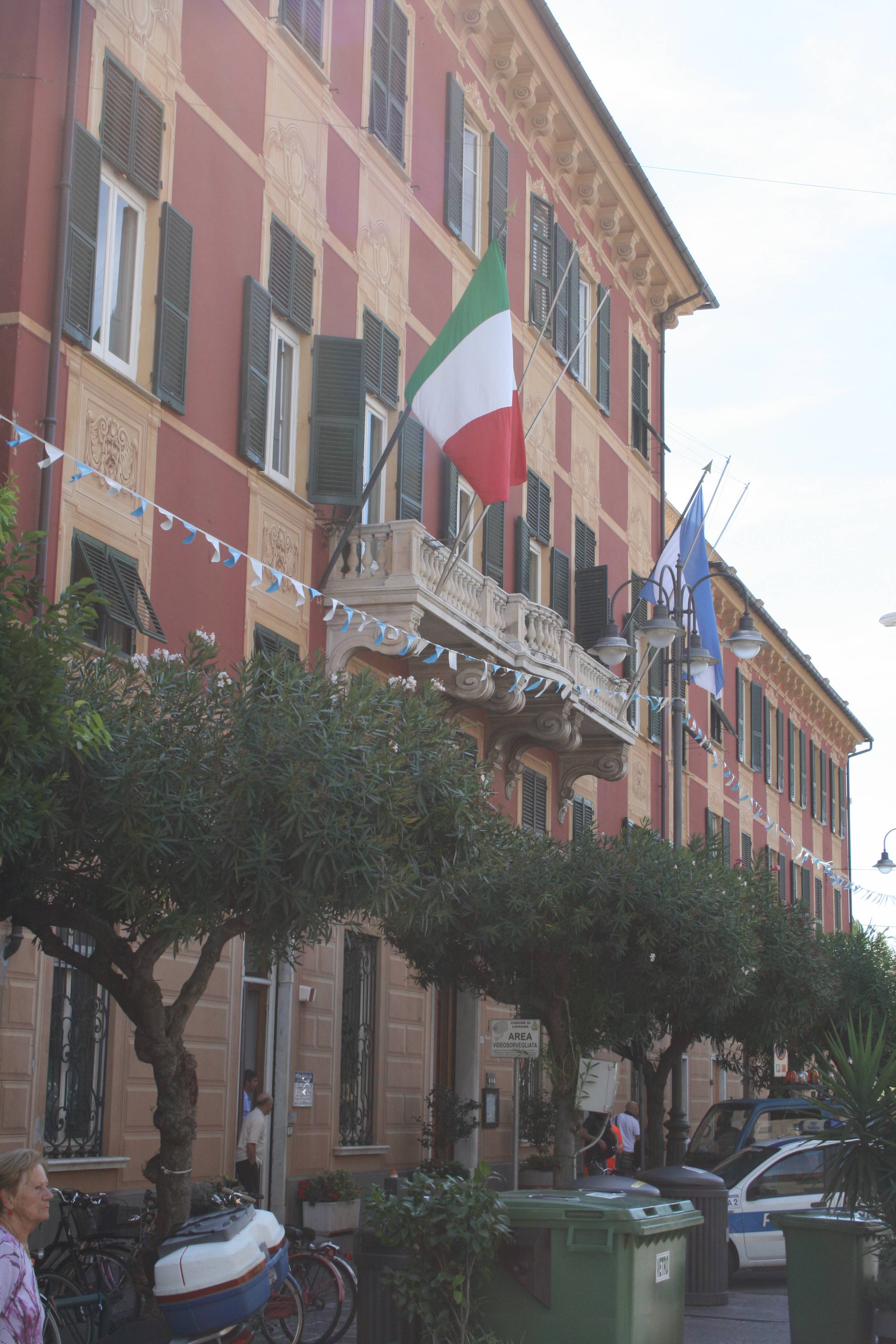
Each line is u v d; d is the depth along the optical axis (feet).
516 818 78.89
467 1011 75.15
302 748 32.19
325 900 32.68
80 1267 34.01
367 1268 28.96
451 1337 27.86
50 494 43.86
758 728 144.66
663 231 103.19
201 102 53.83
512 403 58.39
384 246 67.62
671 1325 29.32
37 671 27.55
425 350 71.31
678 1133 65.05
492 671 67.62
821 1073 35.94
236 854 31.19
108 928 32.63
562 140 89.56
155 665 34.09
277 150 58.85
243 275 55.83
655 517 107.55
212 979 52.21
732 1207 55.11
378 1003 65.87
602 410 96.78
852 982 82.43
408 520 61.11
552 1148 78.33
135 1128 47.29
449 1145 70.23
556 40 83.25
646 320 107.76
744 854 135.54
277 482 57.00
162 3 51.57
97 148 46.57
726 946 54.39
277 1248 27.58
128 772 30.81
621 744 84.94
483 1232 27.45
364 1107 64.64
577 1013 54.19
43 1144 43.09
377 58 67.62
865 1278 34.68
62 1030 44.52
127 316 49.67
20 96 44.42
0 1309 18.13
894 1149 34.14
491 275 58.59
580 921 51.70
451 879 37.22
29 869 31.40
